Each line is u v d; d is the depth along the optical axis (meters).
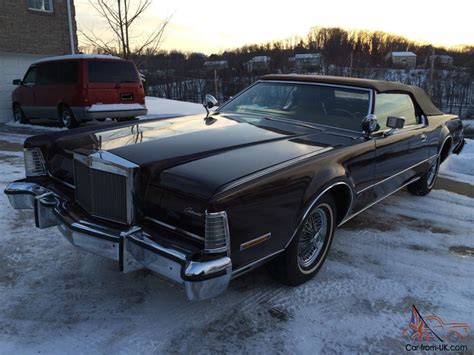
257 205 2.41
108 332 2.54
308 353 2.43
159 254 2.28
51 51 15.22
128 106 10.62
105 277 3.15
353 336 2.60
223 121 3.74
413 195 5.63
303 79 4.21
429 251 3.85
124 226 2.54
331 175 2.96
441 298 3.06
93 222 2.65
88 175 2.72
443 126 5.42
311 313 2.80
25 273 3.16
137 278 3.15
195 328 2.61
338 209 3.43
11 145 8.35
